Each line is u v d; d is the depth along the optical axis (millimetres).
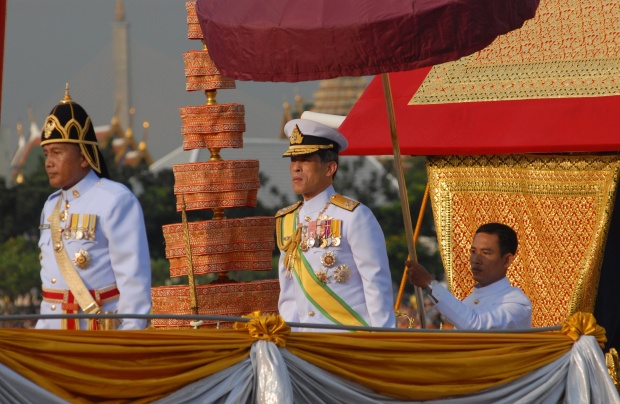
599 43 24344
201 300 20078
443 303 18641
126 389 13625
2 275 113500
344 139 19109
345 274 18578
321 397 14758
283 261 19141
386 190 127562
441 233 25234
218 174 20844
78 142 18828
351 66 16062
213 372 14125
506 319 18859
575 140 23125
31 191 120375
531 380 16281
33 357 13211
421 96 25406
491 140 24016
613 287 24188
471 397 15828
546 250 23969
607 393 16344
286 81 16406
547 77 24453
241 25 16484
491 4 15914
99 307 18578
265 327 14344
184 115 21266
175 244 20812
